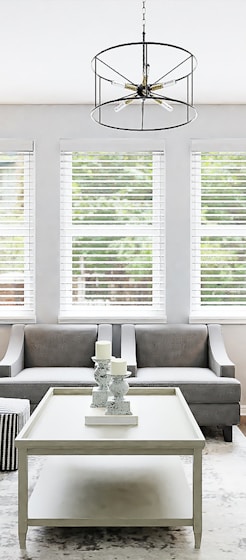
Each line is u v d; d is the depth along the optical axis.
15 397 4.52
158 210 5.54
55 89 4.93
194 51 4.03
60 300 5.49
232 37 3.79
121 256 5.54
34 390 4.52
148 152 5.48
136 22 3.55
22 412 3.97
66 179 5.52
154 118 5.41
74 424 3.22
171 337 5.21
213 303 5.52
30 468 3.95
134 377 4.67
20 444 2.84
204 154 5.47
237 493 3.53
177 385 4.53
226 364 4.70
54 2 3.28
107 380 3.56
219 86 4.83
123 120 5.43
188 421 3.27
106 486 3.23
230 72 4.47
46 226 5.45
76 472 3.45
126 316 5.44
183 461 4.12
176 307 5.46
